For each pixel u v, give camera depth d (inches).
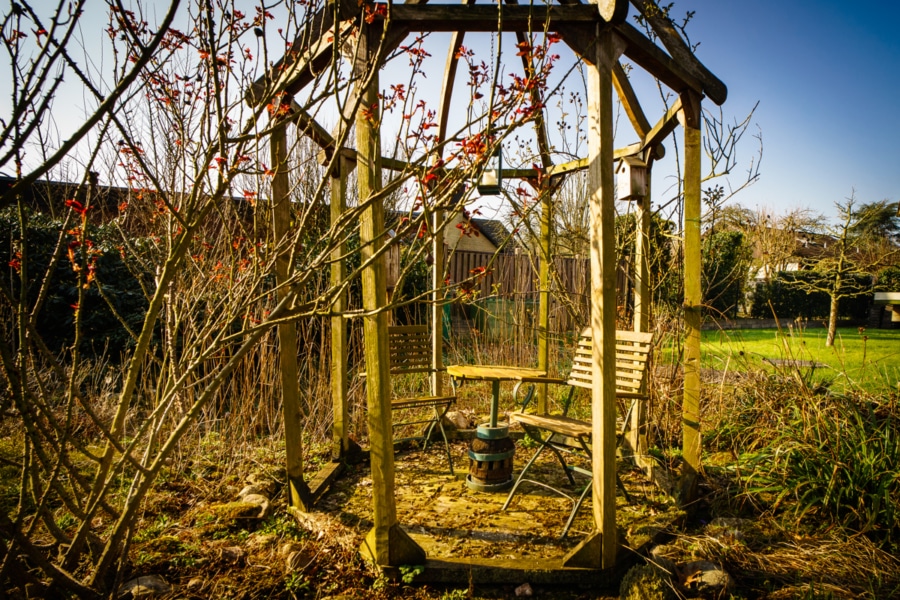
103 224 233.0
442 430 156.1
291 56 99.9
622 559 100.0
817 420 133.5
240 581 96.0
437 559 99.1
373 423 95.0
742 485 134.3
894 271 671.8
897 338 464.4
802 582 98.6
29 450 72.7
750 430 164.9
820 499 118.6
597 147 93.8
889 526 109.1
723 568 99.2
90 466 145.3
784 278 633.6
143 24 88.2
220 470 150.2
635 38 105.7
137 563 98.2
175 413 156.6
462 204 85.5
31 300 239.3
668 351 229.9
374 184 93.1
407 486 142.3
